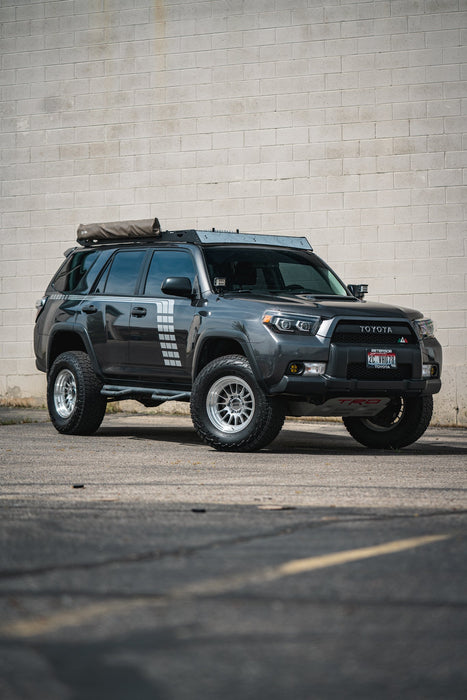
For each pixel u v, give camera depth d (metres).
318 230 15.24
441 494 7.06
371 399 9.97
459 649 3.32
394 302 14.88
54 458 9.42
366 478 8.01
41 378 16.58
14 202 16.81
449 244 14.69
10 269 16.80
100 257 12.01
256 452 10.10
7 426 13.14
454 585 4.20
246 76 15.64
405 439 10.80
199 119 15.88
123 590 4.07
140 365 11.14
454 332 14.63
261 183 15.53
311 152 15.29
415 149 14.86
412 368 10.09
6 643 3.36
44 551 4.88
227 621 3.62
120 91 16.31
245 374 9.87
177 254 11.08
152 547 4.99
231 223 15.68
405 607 3.84
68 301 12.12
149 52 16.17
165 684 2.95
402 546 5.04
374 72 15.05
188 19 15.97
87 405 11.68
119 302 11.39
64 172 16.58
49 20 16.73
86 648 3.30
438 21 14.81
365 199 15.03
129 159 16.25
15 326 16.73
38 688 2.92
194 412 10.21
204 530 5.49
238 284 10.69
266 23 15.56
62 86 16.62
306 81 15.34
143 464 8.95
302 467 8.77
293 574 4.38
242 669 3.09
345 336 9.80
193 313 10.49
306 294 10.70
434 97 14.80
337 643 3.37
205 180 15.82
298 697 2.86
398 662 3.18
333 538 5.26
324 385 9.57
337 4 15.23
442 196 14.73
